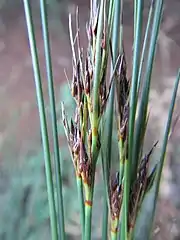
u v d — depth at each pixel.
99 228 0.28
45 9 0.13
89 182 0.12
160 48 0.54
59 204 0.14
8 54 0.58
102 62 0.11
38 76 0.13
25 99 0.50
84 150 0.12
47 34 0.13
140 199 0.13
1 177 0.32
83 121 0.12
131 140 0.12
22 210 0.30
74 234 0.30
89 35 0.11
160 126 0.39
